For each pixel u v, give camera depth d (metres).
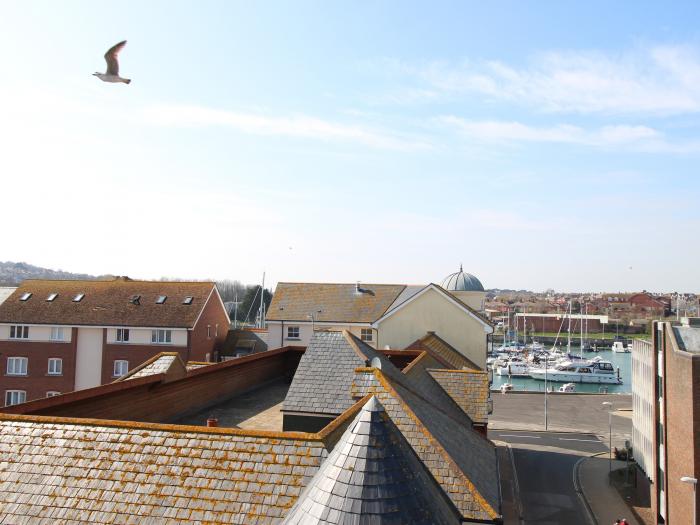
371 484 7.05
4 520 9.39
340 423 11.43
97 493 9.69
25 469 10.16
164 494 9.58
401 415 12.72
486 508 10.90
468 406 21.41
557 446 41.50
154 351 47.72
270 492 9.48
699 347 25.08
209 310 51.97
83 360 47.94
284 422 15.28
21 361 48.16
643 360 31.89
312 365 16.78
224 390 20.14
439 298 37.38
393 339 37.62
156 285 52.06
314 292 51.78
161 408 16.11
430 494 7.55
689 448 23.09
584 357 113.50
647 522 28.02
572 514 28.73
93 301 50.00
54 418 11.09
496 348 124.06
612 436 44.47
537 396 61.28
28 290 51.44
